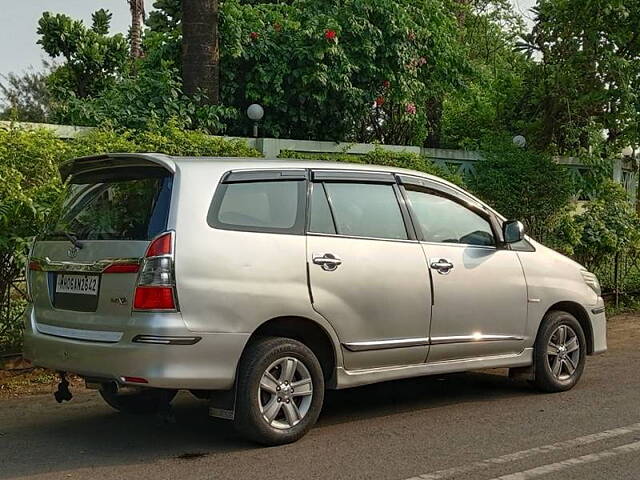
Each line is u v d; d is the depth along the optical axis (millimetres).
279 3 14680
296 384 5914
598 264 13008
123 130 10344
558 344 7633
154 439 6129
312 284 5941
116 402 6602
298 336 6105
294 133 12953
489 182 12484
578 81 14031
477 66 15859
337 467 5438
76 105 10633
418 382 8148
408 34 13234
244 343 5586
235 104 12742
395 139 14180
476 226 7172
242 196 5828
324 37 12203
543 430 6375
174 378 5328
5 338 8117
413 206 6773
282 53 12508
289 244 5895
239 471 5348
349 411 7008
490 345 7062
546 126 14664
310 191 6184
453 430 6379
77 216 6090
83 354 5590
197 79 11633
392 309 6367
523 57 14828
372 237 6414
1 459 5656
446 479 5211
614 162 15266
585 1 13461
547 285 7500
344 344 6117
